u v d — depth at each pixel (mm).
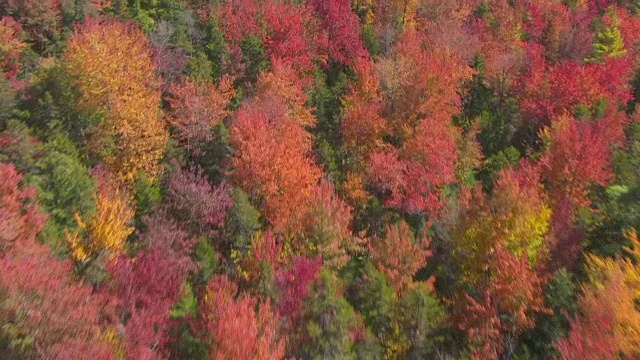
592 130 47531
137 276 25891
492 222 34688
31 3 47531
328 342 26312
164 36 50000
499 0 82438
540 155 49906
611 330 23125
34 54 43750
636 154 42938
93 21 46469
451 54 61531
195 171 40938
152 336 23203
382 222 43219
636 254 26391
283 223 35844
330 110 54375
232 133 41375
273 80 49219
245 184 38000
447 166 46031
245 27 57594
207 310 25719
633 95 65250
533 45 68875
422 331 29484
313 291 28156
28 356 18031
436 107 52906
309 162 43812
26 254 21859
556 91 57781
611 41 72750
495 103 62719
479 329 30375
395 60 58344
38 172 30594
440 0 77188
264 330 24656
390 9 74000
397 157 48281
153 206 33250
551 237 34406
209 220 33031
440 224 39906
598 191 42375
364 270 33781
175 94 43750
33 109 37125
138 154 38094
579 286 31188
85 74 38312
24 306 18453
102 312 22750
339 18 63000
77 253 25859
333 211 35625
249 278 30672
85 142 37469
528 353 30031
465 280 34781
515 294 30703
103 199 28703
